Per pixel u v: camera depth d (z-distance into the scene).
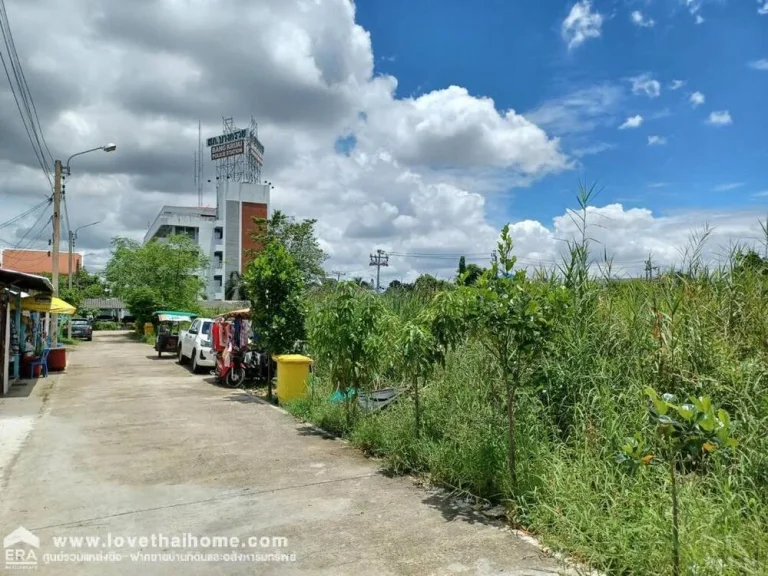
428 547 4.34
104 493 5.64
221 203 77.12
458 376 7.70
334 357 8.38
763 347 5.68
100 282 65.19
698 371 5.66
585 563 4.00
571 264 7.03
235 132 83.88
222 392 12.95
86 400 11.73
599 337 6.43
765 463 4.46
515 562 4.07
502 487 5.19
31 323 19.42
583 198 7.14
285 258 12.12
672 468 3.42
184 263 40.75
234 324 14.19
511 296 4.90
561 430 5.91
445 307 5.64
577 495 4.55
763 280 6.21
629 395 5.62
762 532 3.75
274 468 6.52
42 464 6.70
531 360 5.23
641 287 6.86
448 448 6.04
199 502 5.37
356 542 4.45
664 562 3.60
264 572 3.96
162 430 8.62
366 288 8.69
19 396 12.36
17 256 66.38
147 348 30.62
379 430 7.22
